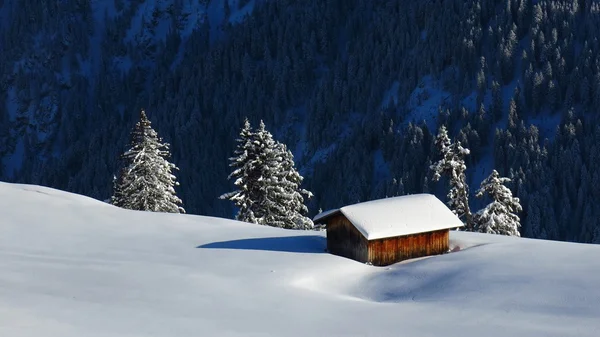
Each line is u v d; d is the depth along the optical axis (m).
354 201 125.31
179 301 20.06
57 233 33.44
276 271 25.89
